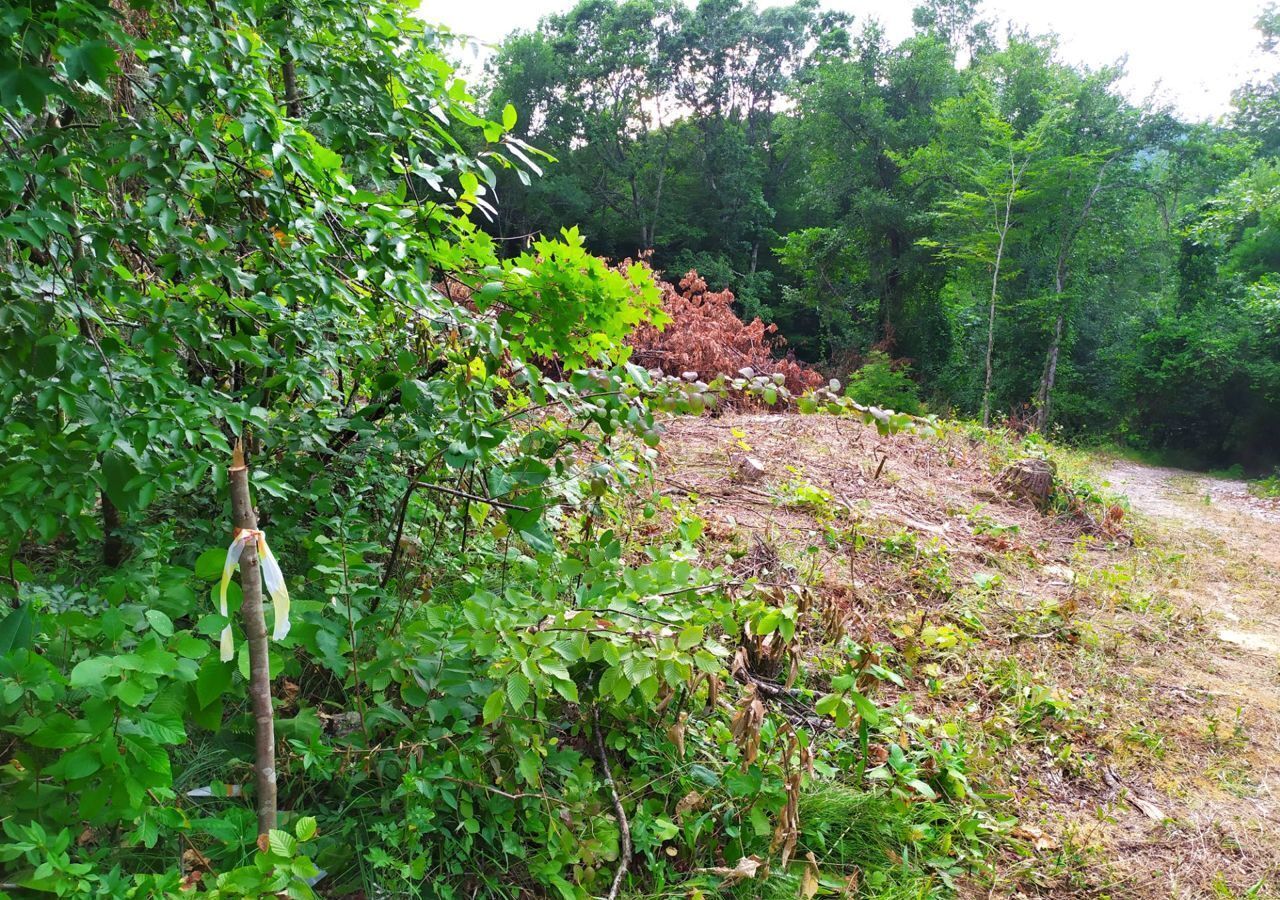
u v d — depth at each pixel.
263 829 1.47
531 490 2.59
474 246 2.51
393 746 2.15
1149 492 12.12
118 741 1.43
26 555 2.71
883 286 24.52
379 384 2.51
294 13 2.41
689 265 34.12
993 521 6.65
